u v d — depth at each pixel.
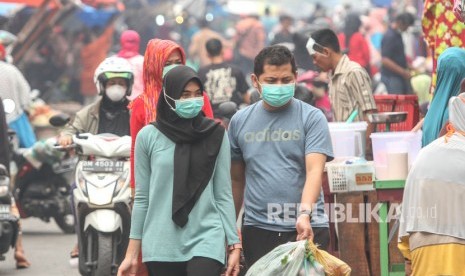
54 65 42.53
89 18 42.56
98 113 16.95
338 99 16.61
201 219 11.30
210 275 11.12
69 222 22.84
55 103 41.50
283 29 35.91
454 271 11.30
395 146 13.78
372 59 41.38
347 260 13.80
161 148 11.39
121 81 16.73
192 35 48.47
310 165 11.80
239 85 22.81
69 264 19.17
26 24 36.94
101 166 16.22
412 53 35.22
